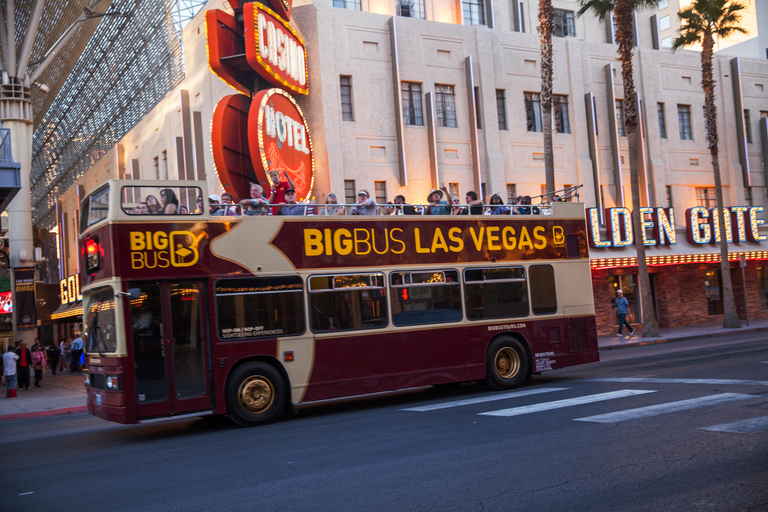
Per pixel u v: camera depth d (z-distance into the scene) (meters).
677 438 7.78
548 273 14.48
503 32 30.30
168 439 10.51
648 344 25.56
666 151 34.53
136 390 10.30
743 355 16.69
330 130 25.41
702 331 28.92
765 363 14.41
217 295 11.02
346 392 11.87
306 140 24.75
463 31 29.03
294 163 23.45
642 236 27.27
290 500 6.26
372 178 26.25
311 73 25.61
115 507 6.45
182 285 10.84
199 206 11.12
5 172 21.23
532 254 14.32
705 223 32.94
